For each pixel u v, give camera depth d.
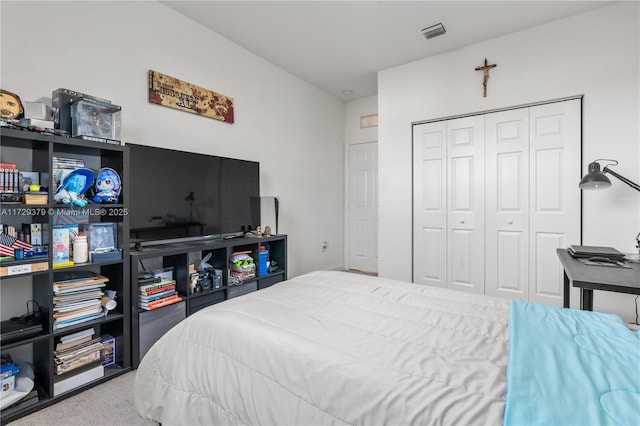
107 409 1.59
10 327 1.58
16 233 1.65
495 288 3.09
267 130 3.58
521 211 2.95
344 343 1.03
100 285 1.89
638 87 2.44
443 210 3.36
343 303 1.44
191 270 2.43
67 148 1.86
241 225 3.03
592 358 0.90
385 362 0.92
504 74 2.99
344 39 3.08
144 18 2.43
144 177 2.22
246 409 1.01
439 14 2.67
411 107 3.54
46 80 1.92
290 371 0.96
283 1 2.51
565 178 2.75
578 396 0.72
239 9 2.62
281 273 3.17
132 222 2.15
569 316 1.22
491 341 1.06
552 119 2.80
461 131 3.25
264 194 3.55
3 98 1.64
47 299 1.65
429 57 3.42
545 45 2.80
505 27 2.85
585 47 2.63
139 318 2.02
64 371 1.71
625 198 2.50
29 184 1.72
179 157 2.47
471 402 0.73
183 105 2.68
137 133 2.39
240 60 3.23
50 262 1.64
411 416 0.73
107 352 1.96
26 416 1.52
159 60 2.53
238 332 1.14
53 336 1.64
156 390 1.26
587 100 2.63
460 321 1.22
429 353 0.96
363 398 0.81
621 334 1.06
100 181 1.89
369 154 4.80
